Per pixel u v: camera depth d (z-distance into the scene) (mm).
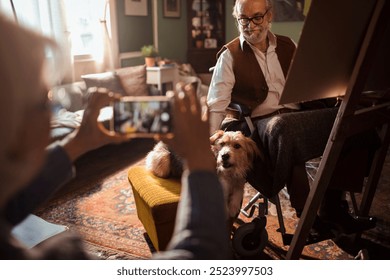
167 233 1855
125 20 5148
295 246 1458
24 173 447
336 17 1158
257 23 1962
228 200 1847
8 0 3191
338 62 1288
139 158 3824
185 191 610
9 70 401
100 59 4664
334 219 1903
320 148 1678
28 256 483
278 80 2105
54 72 492
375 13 1179
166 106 704
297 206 1689
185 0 6434
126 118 729
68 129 3123
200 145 633
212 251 537
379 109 1435
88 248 2148
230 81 2088
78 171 3439
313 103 2135
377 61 1445
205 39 6238
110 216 2547
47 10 3746
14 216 687
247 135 2029
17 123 413
